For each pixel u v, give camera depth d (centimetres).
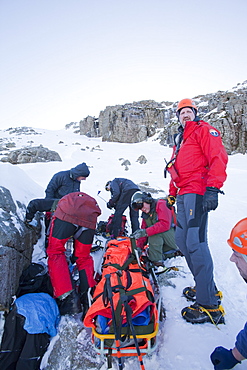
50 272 266
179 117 262
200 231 231
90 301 238
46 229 378
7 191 341
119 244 337
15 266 266
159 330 238
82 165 423
